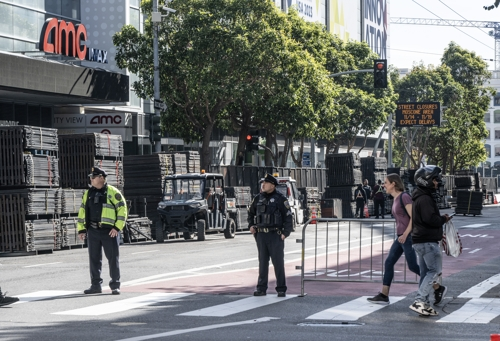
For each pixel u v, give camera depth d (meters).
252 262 23.70
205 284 18.28
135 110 58.09
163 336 11.55
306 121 51.84
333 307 14.55
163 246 32.03
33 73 42.22
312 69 48.62
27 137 30.83
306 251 27.31
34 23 48.03
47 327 12.55
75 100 48.00
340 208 56.09
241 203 43.94
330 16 107.69
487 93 107.56
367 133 77.06
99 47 54.34
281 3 91.06
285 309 14.34
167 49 50.09
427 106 89.44
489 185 106.88
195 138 52.94
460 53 105.69
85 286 18.28
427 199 13.62
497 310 14.18
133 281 19.11
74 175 35.53
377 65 45.56
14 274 21.58
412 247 14.27
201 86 46.00
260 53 46.28
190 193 35.19
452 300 15.37
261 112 51.59
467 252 27.64
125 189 40.06
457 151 108.44
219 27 45.84
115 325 12.70
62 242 32.16
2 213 30.52
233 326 12.51
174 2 48.03
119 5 54.25
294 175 58.19
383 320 13.12
